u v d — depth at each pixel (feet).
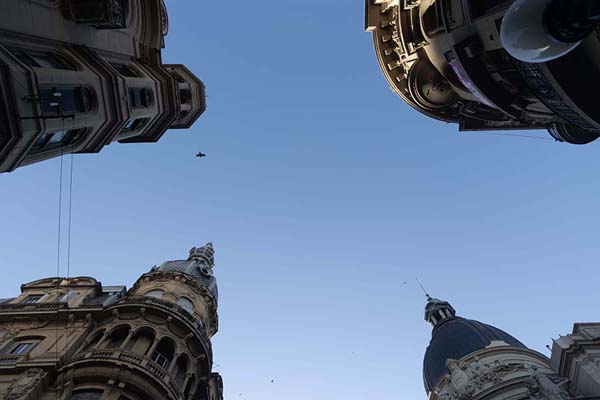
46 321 104.99
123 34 82.94
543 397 118.32
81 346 95.40
